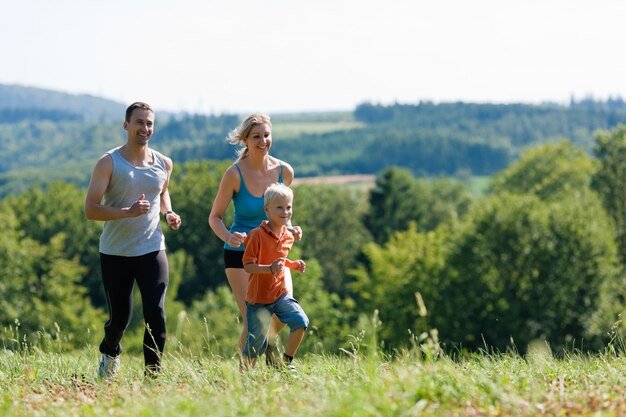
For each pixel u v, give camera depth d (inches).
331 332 2078.0
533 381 292.0
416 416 232.8
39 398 300.0
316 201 3791.8
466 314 1881.2
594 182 2600.9
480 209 2054.6
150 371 341.4
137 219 364.2
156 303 362.0
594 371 328.8
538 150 3595.0
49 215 2938.0
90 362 391.2
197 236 2603.3
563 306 1838.1
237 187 374.3
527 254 1895.9
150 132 369.1
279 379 307.6
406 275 2049.7
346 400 238.4
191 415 242.4
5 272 2117.4
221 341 1545.3
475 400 259.9
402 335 1943.9
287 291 356.2
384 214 3688.5
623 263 2346.2
